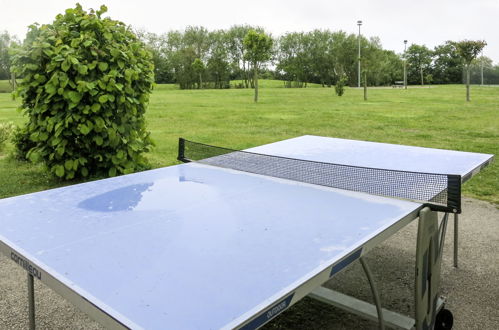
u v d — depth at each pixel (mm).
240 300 1217
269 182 2611
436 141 9555
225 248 1609
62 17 5613
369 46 57812
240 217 1974
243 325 1108
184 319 1117
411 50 67062
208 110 17906
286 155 3455
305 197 2299
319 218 1953
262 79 67938
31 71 5312
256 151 3660
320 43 59969
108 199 2270
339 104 21281
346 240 1677
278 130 11578
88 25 5457
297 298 1306
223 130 11617
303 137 4410
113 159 5617
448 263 3559
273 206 2143
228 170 2941
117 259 1522
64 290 1336
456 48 22484
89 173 5977
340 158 3334
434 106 19453
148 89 6008
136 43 5891
